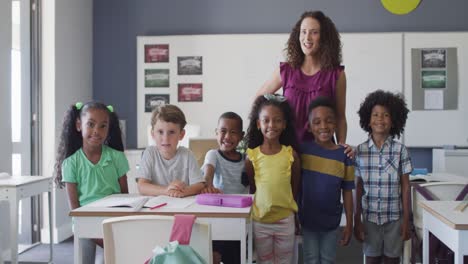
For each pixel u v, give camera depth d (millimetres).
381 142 2527
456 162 4699
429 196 2596
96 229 1788
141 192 2168
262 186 2156
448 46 5043
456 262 1737
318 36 2354
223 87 5207
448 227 1823
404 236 2451
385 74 5086
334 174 2266
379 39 5062
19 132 4289
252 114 2338
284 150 2197
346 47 5090
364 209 2539
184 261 1317
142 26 5336
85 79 5129
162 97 5281
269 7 5223
